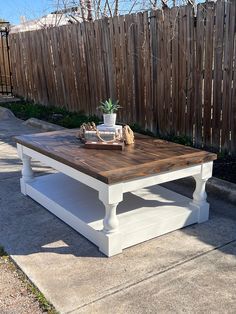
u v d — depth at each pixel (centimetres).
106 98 653
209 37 451
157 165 278
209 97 466
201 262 268
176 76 507
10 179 439
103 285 243
